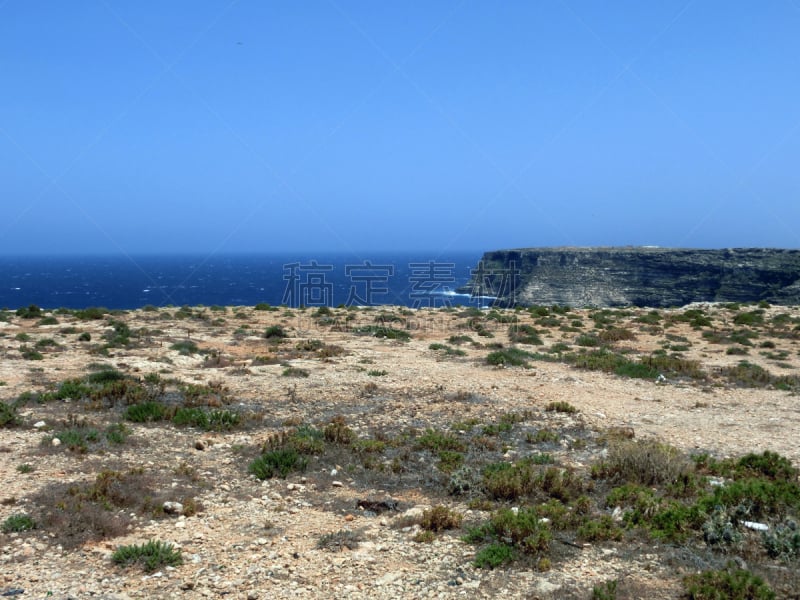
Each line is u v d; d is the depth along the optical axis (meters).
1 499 9.30
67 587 7.01
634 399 17.45
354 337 29.12
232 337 27.94
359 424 14.55
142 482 10.18
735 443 13.17
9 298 115.06
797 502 9.09
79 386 16.05
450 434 13.62
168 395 16.28
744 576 6.91
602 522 8.73
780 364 23.12
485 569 7.52
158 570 7.46
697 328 33.00
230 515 9.29
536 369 21.62
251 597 6.86
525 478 10.34
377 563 7.68
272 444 12.31
